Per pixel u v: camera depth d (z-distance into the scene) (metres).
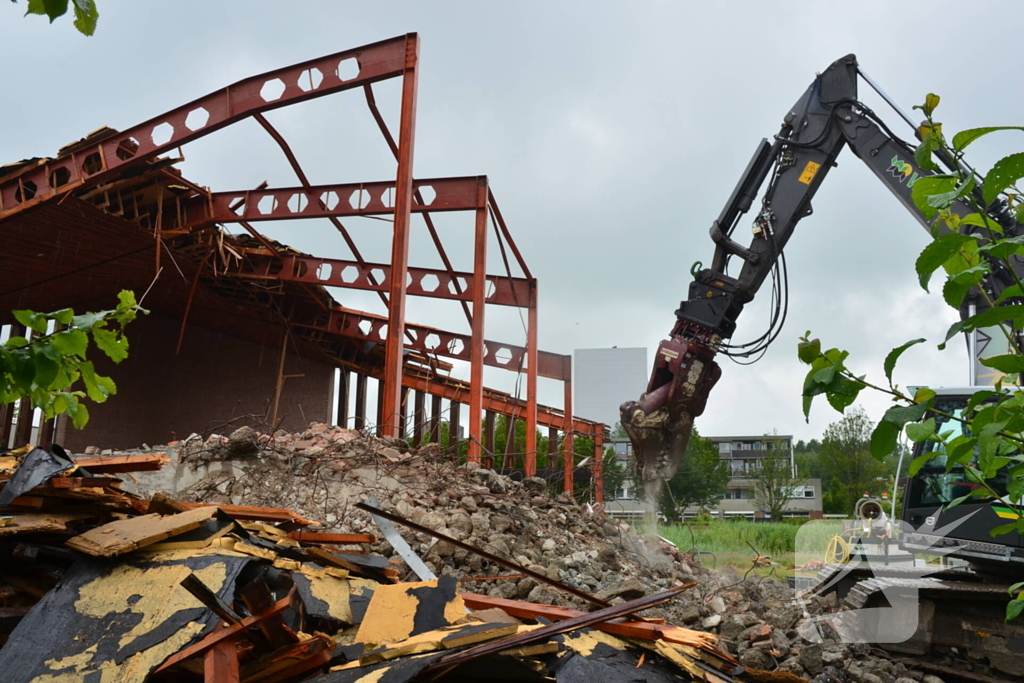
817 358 1.97
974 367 8.75
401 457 11.78
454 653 4.15
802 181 13.53
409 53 19.16
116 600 4.53
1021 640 8.23
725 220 13.99
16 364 2.44
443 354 31.83
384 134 20.56
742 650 8.18
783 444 34.12
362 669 4.11
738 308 13.77
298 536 6.66
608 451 29.22
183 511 5.74
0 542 5.21
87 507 5.82
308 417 39.34
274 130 20.44
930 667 8.42
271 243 26.44
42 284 28.59
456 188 21.88
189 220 23.67
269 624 4.22
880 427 1.93
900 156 12.76
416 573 6.42
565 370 32.00
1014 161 1.79
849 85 13.47
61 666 4.07
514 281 28.39
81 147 20.53
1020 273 8.90
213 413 37.25
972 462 8.55
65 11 1.69
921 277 1.92
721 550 15.03
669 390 13.16
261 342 38.97
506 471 21.12
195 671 4.05
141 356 34.47
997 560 8.46
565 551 10.50
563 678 4.10
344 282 26.88
